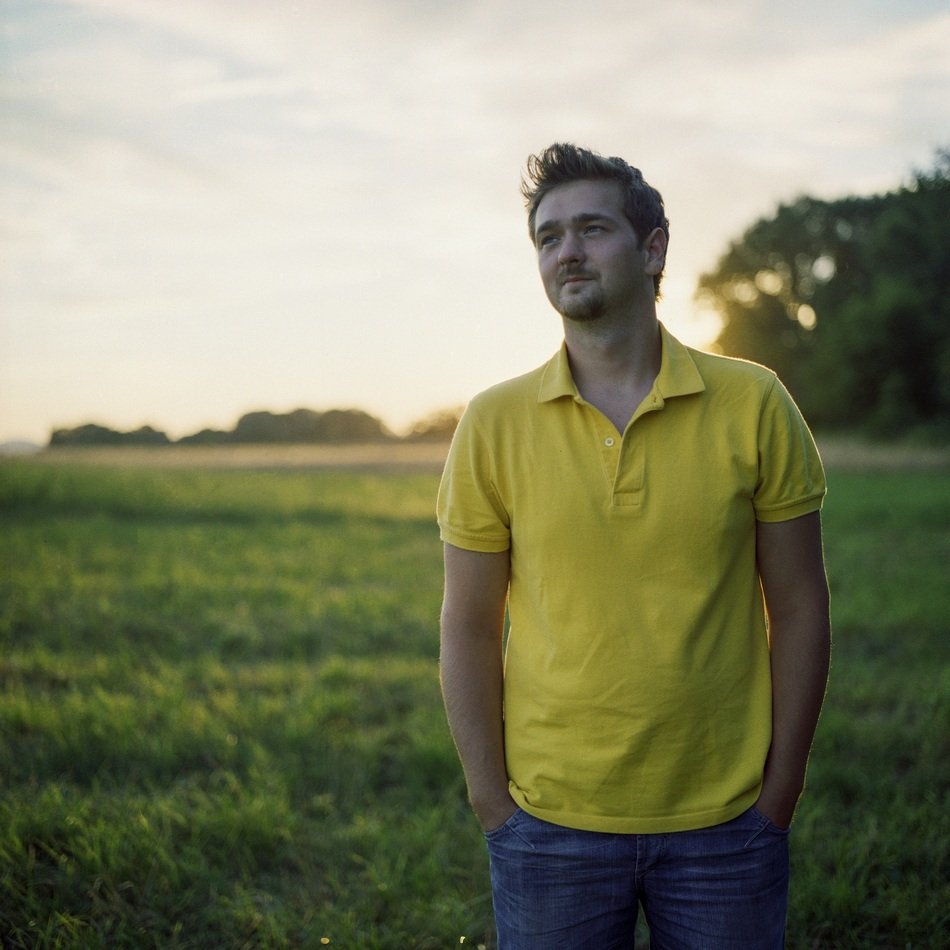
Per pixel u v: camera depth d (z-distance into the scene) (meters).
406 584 8.67
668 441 1.60
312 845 3.29
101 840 3.11
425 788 3.81
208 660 5.73
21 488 15.71
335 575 9.30
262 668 5.70
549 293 1.69
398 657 5.95
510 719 1.71
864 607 6.86
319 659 6.00
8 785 3.67
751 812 1.61
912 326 38.09
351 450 32.34
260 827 3.28
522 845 1.65
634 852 1.59
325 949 2.66
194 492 17.72
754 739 1.62
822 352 43.03
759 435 1.61
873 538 11.30
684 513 1.58
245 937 2.74
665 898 1.63
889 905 2.78
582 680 1.60
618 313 1.65
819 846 3.15
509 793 1.70
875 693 4.80
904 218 36.06
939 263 36.88
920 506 14.15
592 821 1.60
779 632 1.68
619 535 1.59
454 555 1.76
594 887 1.62
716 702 1.59
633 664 1.58
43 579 8.22
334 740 4.30
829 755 3.94
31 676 5.34
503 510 1.72
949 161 17.05
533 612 1.68
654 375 1.69
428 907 2.87
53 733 4.12
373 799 3.73
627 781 1.59
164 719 4.50
